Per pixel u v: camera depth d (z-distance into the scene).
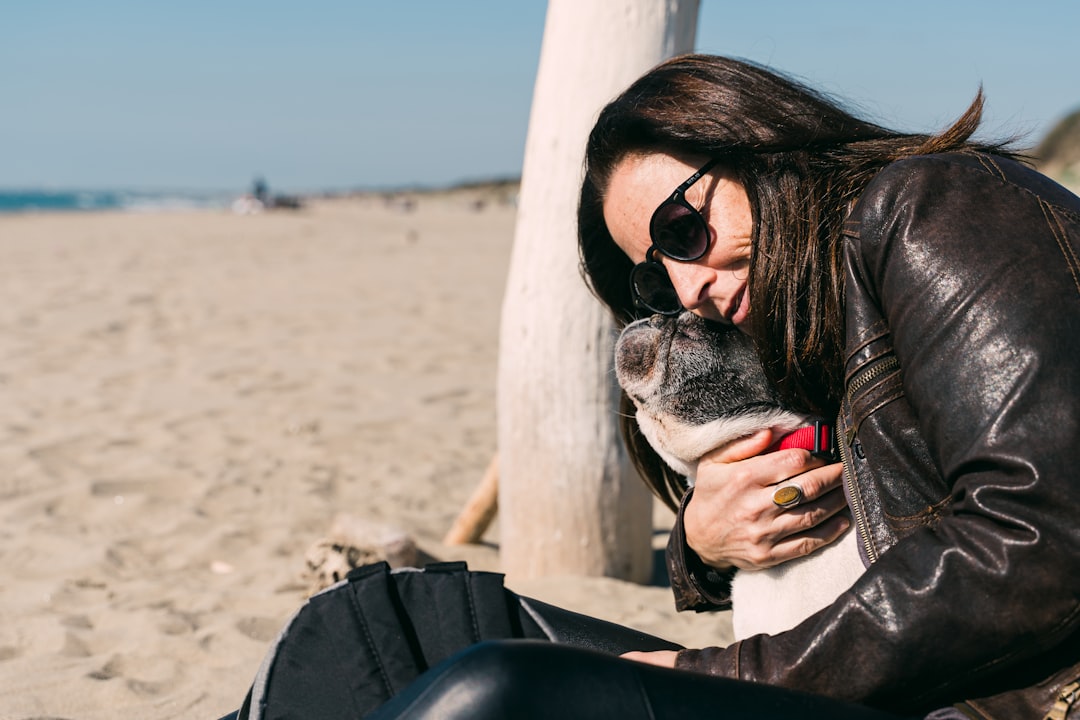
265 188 54.38
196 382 8.61
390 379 8.78
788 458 1.76
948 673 1.38
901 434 1.51
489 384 8.65
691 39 3.54
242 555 4.71
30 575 4.43
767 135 1.68
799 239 1.64
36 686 3.15
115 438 6.68
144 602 4.03
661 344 1.87
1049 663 1.40
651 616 3.59
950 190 1.46
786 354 1.68
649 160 1.77
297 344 10.52
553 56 3.56
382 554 4.15
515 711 1.29
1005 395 1.33
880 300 1.52
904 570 1.39
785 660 1.46
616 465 3.81
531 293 3.73
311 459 6.26
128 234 28.73
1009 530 1.31
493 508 4.51
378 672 1.66
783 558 1.78
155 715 2.98
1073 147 38.31
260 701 1.67
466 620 1.71
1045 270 1.37
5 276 16.70
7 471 5.90
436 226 37.53
